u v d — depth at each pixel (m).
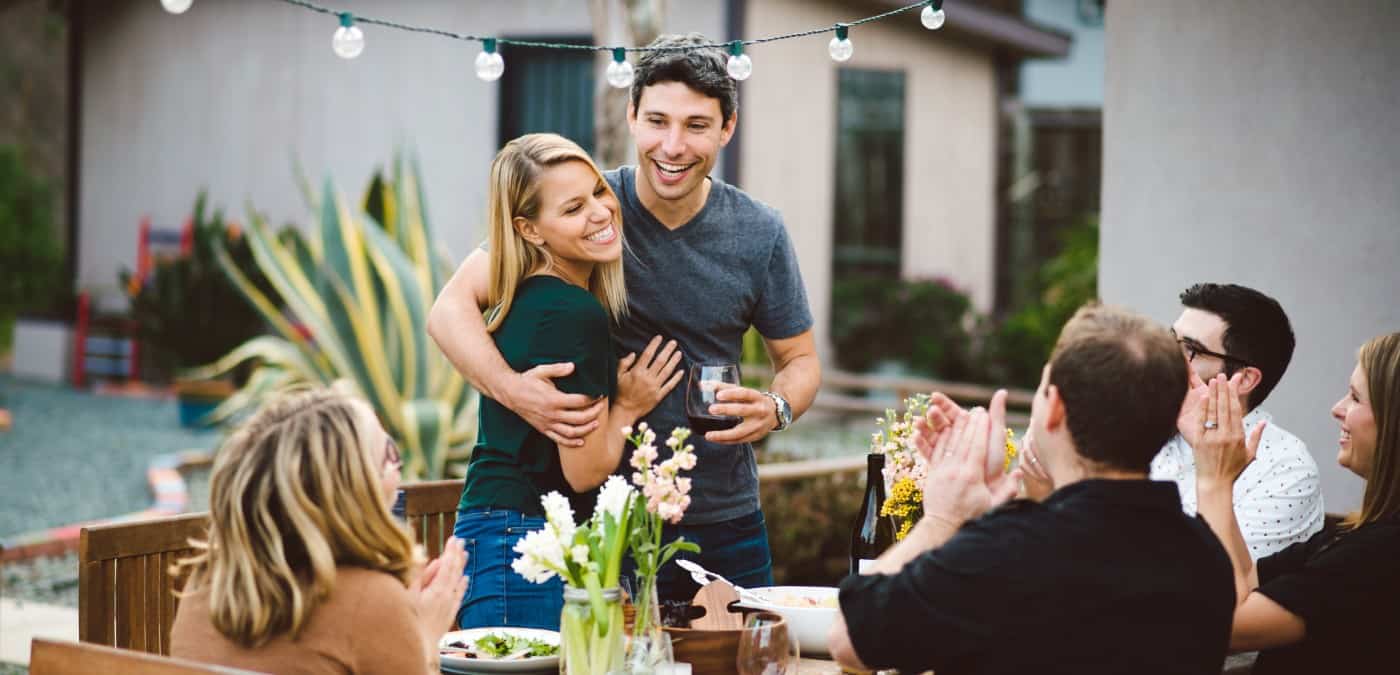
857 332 13.25
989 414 2.15
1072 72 14.91
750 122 12.72
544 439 2.62
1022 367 12.87
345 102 14.27
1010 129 14.66
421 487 3.41
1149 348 1.90
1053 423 1.97
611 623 2.17
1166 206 4.31
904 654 1.92
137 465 10.26
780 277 3.04
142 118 15.52
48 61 23.36
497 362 2.57
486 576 2.63
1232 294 2.87
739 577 2.97
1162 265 4.32
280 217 14.67
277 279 7.35
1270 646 2.28
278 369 7.60
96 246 15.90
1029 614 1.87
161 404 14.09
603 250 2.64
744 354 10.91
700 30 12.64
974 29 13.27
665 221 2.91
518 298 2.61
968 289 13.70
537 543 2.19
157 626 2.87
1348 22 3.91
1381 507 2.31
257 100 14.80
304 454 2.02
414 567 2.13
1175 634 1.87
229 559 2.01
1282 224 4.06
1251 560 2.54
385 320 7.14
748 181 12.74
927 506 2.14
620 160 8.46
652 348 2.75
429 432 6.62
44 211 20.53
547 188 2.57
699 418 2.58
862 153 13.35
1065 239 13.59
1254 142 4.11
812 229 13.15
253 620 1.99
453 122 13.74
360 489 2.04
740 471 2.97
